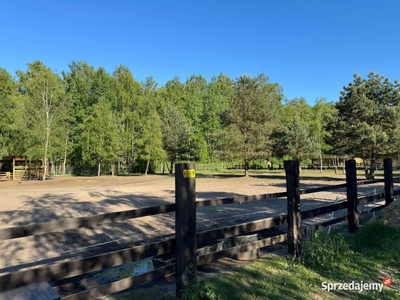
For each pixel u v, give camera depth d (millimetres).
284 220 4727
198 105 59625
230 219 8336
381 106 23922
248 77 32250
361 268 4242
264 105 31875
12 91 40500
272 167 60625
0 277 2354
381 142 22578
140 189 19438
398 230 5688
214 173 46594
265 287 3623
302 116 57781
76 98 47000
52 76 34656
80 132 45781
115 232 7113
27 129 32156
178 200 3340
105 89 49031
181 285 3305
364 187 17234
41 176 35875
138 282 3131
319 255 4422
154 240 6344
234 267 4426
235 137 30500
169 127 45344
